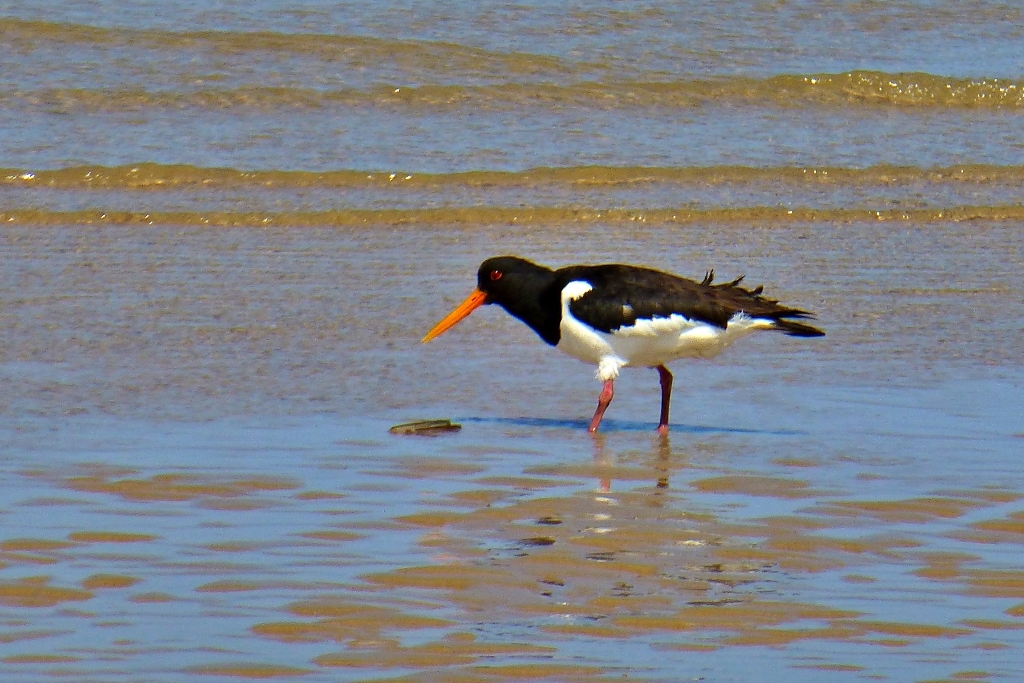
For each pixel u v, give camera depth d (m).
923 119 27.05
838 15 31.27
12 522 9.70
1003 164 24.62
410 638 8.03
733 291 12.80
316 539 9.58
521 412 13.15
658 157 23.98
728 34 29.70
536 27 29.08
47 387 13.09
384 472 11.14
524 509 10.34
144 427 12.06
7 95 24.72
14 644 7.81
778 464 11.58
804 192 22.73
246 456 11.40
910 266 18.92
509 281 13.30
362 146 23.67
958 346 15.42
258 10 28.95
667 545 9.62
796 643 8.05
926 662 7.82
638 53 28.47
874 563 9.33
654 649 7.95
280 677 7.51
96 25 27.66
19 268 17.44
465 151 23.77
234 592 8.62
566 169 23.08
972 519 10.24
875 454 11.88
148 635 7.98
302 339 15.13
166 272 17.59
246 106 25.23
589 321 12.59
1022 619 8.45
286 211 20.67
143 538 9.51
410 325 15.87
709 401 13.58
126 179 21.78
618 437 12.39
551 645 7.98
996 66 29.38
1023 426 12.70
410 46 27.80
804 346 15.35
